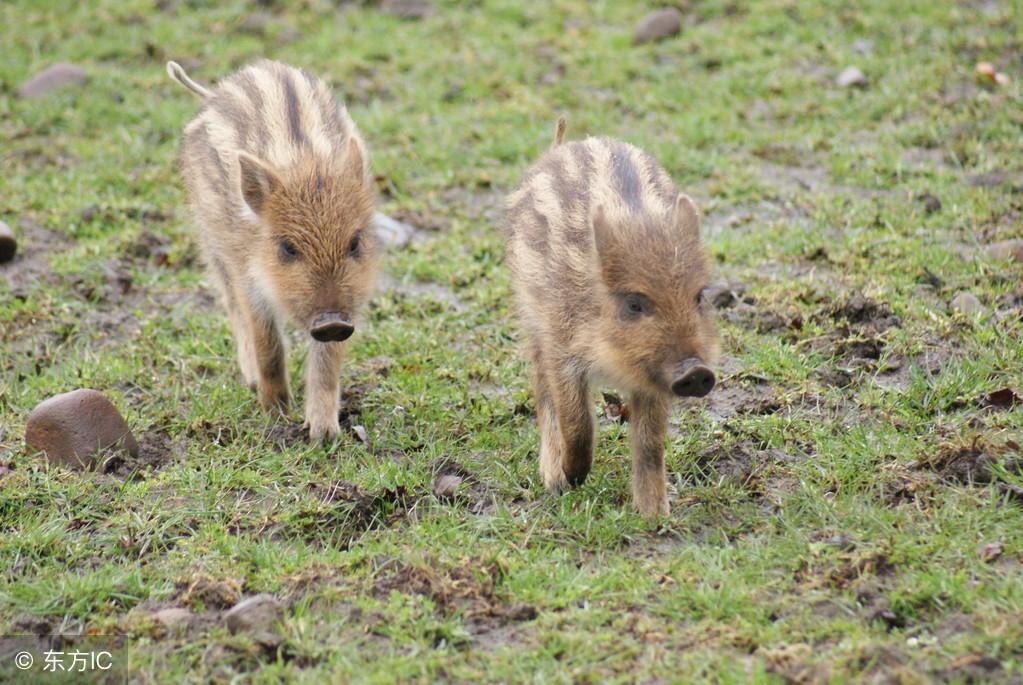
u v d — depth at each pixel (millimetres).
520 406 18312
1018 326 18797
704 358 14820
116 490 16250
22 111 27969
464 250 23000
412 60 30359
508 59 30188
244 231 18016
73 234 23469
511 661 12641
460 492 16062
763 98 27859
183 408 18438
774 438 16719
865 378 18188
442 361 19578
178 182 25391
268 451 17156
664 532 15016
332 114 19719
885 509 14797
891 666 12031
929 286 20469
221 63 30328
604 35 31016
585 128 26844
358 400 18703
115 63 30547
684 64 29516
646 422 15297
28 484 16172
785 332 19516
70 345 20391
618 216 15180
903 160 24875
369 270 18031
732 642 12695
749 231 23000
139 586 14172
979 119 25719
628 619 13188
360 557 14438
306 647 12789
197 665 12797
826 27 30156
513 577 14016
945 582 13156
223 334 20719
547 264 16062
